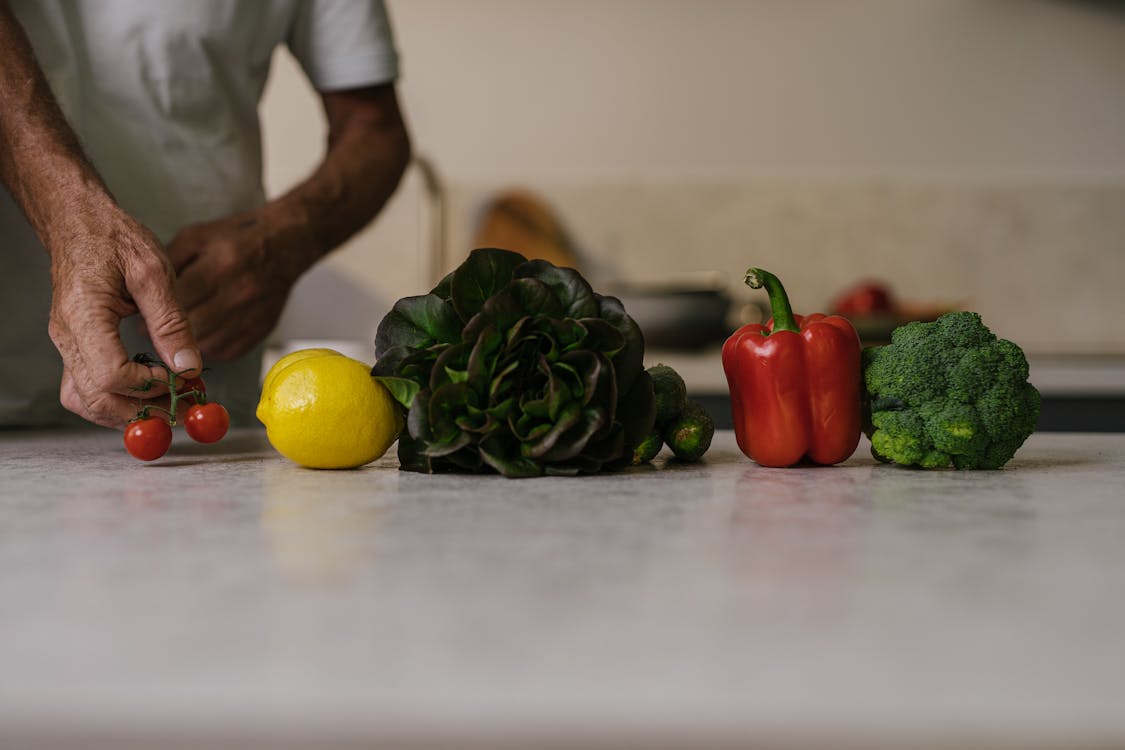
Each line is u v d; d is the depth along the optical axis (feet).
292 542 1.50
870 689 0.83
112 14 4.06
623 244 10.00
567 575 1.28
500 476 2.38
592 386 2.28
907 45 9.75
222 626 1.03
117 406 2.71
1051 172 9.73
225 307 3.90
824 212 9.88
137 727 0.76
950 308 8.50
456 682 0.84
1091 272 9.74
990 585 1.22
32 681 0.85
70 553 1.41
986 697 0.81
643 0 9.84
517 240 9.98
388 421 2.49
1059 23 9.62
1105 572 1.30
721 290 8.10
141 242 2.73
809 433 2.63
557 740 0.73
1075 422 7.13
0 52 3.04
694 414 2.71
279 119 9.55
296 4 4.60
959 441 2.49
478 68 9.93
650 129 9.94
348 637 0.98
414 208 9.14
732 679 0.86
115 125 4.14
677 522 1.70
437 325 2.47
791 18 9.79
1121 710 0.78
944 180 9.80
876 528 1.64
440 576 1.27
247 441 3.33
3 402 3.87
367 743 0.74
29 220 2.98
